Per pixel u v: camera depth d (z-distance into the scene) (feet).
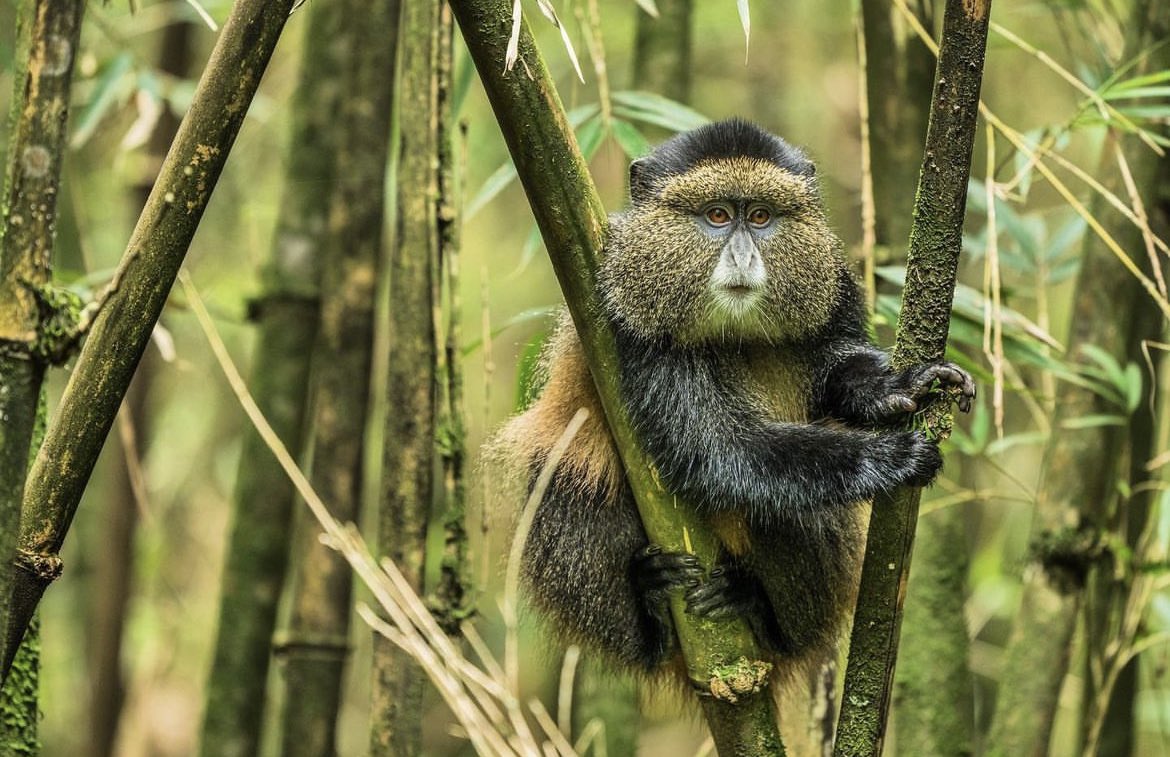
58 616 62.44
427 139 29.12
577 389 31.35
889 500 23.08
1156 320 34.19
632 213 30.66
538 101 22.84
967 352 35.32
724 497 27.94
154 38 54.19
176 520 63.87
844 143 63.00
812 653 31.63
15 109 21.25
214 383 61.00
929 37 32.68
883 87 34.47
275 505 38.40
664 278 29.76
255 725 38.63
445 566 29.43
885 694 22.59
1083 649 35.19
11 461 18.81
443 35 29.30
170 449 60.70
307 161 39.09
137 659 57.67
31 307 18.99
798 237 30.40
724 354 30.78
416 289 29.12
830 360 31.24
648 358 29.40
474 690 26.35
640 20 39.29
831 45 64.34
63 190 51.72
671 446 27.78
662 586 29.12
